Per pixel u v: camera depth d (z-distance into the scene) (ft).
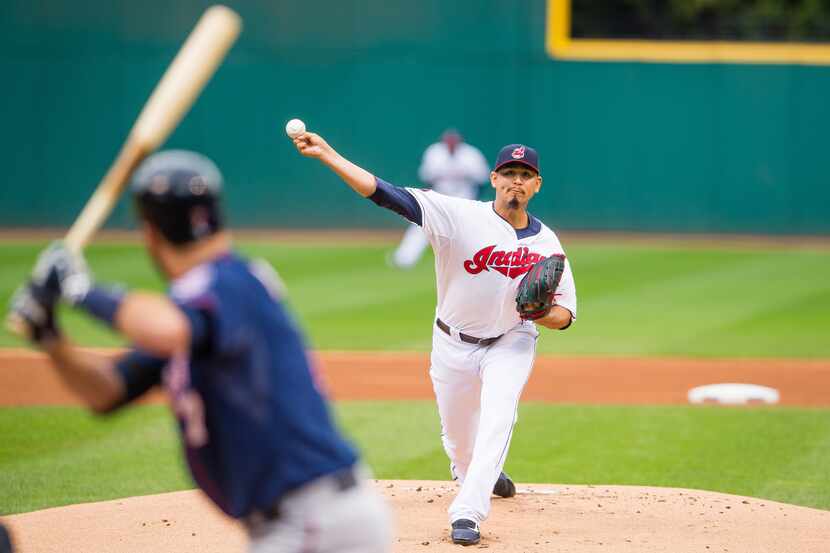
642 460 91.91
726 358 137.18
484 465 65.10
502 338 68.95
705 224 262.88
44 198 265.75
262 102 265.13
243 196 267.39
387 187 64.49
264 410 34.73
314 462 35.37
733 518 72.64
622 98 261.65
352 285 191.62
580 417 108.06
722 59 259.39
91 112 264.52
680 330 155.94
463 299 67.10
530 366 69.00
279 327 35.42
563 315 68.03
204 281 33.96
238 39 264.11
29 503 77.56
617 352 140.97
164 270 35.81
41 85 263.49
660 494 79.20
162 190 34.19
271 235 260.21
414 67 263.90
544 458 92.73
